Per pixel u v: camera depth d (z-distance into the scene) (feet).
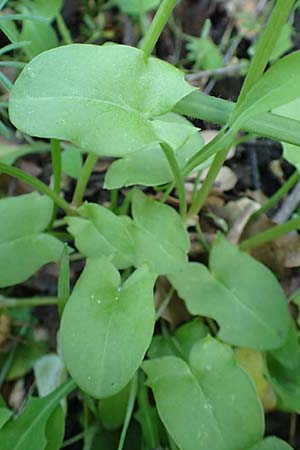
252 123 0.58
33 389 0.79
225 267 0.72
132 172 0.69
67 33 0.91
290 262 0.83
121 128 0.52
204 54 1.01
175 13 1.07
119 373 0.54
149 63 0.53
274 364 0.74
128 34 1.03
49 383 0.78
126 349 0.55
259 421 0.60
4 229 0.70
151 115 0.53
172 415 0.60
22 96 0.51
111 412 0.69
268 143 0.96
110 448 0.72
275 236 0.77
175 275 0.71
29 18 0.64
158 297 0.77
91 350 0.55
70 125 0.51
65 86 0.52
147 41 0.60
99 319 0.56
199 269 0.72
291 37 1.02
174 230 0.68
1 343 0.81
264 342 0.69
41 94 0.52
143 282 0.58
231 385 0.61
